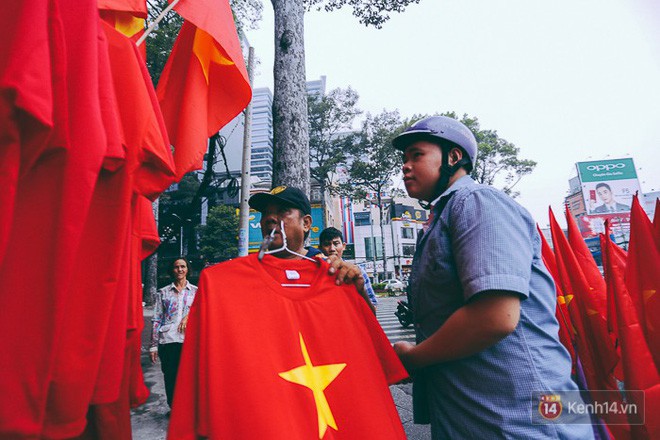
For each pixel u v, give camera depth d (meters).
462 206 1.34
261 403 1.22
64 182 1.02
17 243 0.99
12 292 0.97
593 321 2.71
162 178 1.40
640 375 2.16
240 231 5.36
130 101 1.30
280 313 1.44
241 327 1.34
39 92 0.94
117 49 1.36
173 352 4.20
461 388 1.31
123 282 1.25
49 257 1.00
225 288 1.39
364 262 42.47
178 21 10.27
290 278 1.56
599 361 2.68
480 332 1.16
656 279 2.44
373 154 27.00
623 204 44.16
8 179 0.92
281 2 4.71
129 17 1.83
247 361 1.28
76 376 1.08
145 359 7.50
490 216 1.25
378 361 1.50
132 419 4.11
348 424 1.36
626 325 2.28
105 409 1.38
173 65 1.88
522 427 1.19
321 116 26.81
